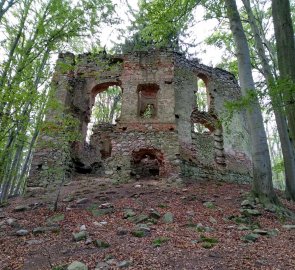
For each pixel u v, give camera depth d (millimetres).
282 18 5773
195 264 4305
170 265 4266
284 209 8195
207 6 9984
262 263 4309
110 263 4344
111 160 12312
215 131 15031
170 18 9328
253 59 13648
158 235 5793
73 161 12883
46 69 8367
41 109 8406
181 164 12633
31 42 8242
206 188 10984
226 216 7379
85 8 9227
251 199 8484
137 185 10875
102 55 14727
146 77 14070
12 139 8758
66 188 10820
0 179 9922
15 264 4523
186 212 7559
